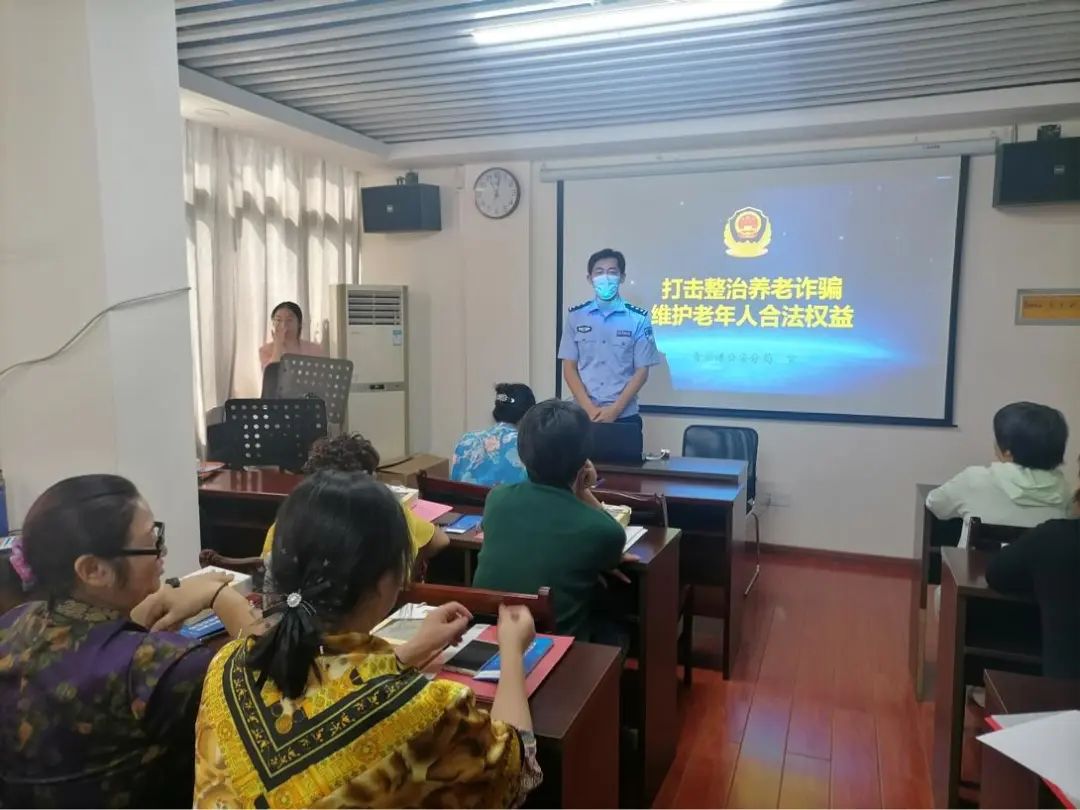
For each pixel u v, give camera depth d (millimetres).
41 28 2184
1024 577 1932
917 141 4363
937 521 3059
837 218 4539
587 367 4582
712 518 3295
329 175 5344
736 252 4773
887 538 4637
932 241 4363
